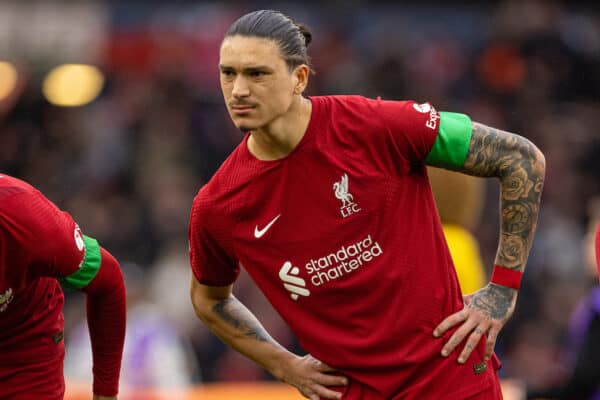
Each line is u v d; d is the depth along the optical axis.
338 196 15.26
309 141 15.27
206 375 38.81
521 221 15.64
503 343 39.50
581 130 53.53
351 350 15.62
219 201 15.86
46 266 15.50
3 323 16.34
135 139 51.34
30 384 16.89
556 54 55.88
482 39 56.78
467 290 19.59
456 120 15.50
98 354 17.44
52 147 51.88
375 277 15.31
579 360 21.66
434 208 15.87
